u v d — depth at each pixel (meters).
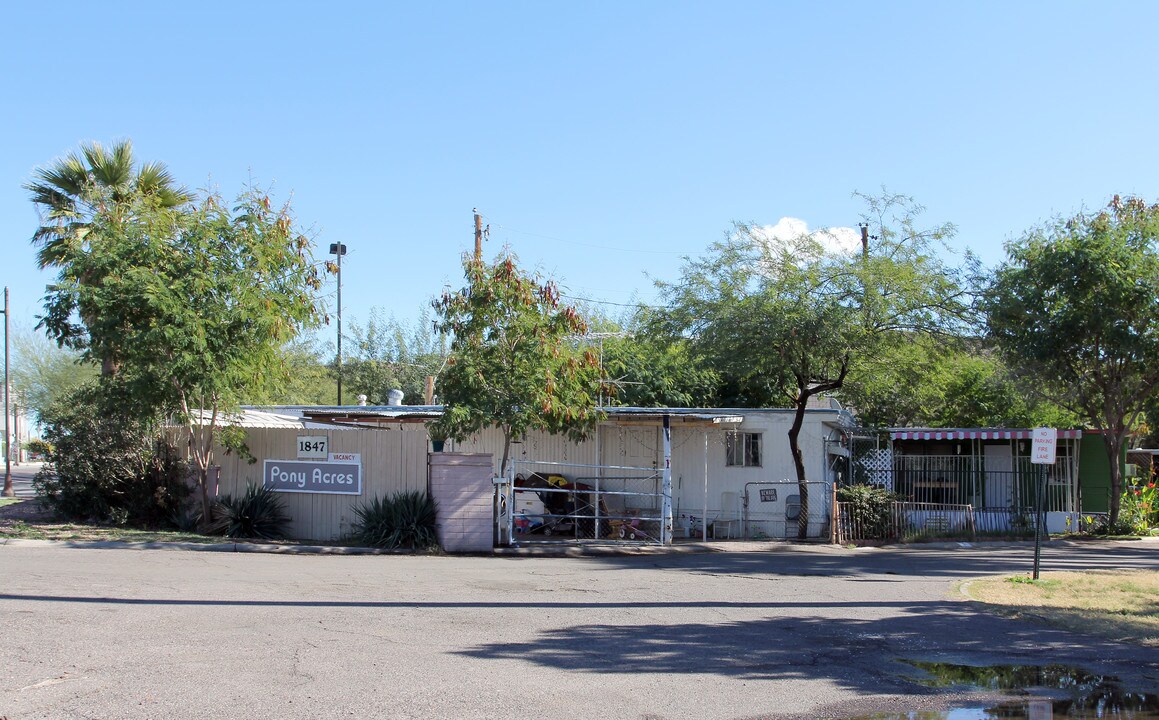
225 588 12.27
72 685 7.19
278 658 8.30
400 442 19.56
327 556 17.03
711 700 7.44
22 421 62.56
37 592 11.36
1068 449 27.12
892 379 23.81
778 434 23.34
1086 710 7.39
